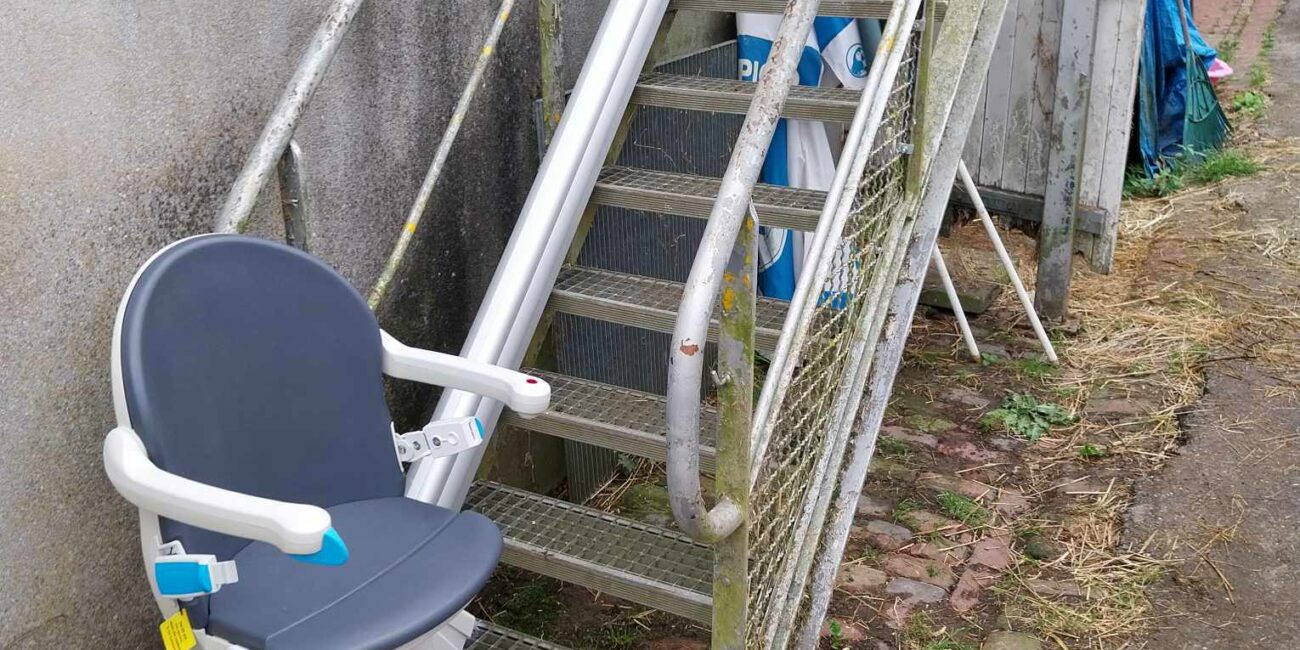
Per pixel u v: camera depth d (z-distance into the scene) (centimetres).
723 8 294
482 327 250
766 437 201
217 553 175
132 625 200
